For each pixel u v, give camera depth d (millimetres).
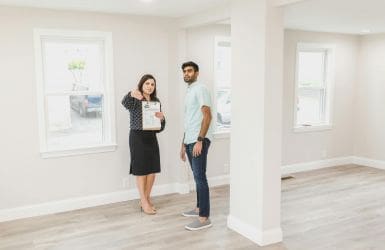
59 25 3988
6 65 3789
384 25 5246
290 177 5723
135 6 3826
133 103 3984
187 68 3594
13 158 3910
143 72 4516
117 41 4312
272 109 3150
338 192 4957
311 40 5949
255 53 3164
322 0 3531
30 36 3861
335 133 6445
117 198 4492
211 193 4836
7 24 3752
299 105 6191
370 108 6387
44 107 4020
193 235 3510
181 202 4480
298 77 5918
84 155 4254
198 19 4184
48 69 4113
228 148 5262
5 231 3641
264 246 3266
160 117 4113
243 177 3422
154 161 4129
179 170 4812
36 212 4051
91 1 3570
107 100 4371
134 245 3322
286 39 5691
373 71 6305
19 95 3875
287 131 5906
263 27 3055
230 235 3496
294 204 4465
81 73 4293
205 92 3506
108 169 4410
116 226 3756
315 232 3619
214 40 4984
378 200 4625
